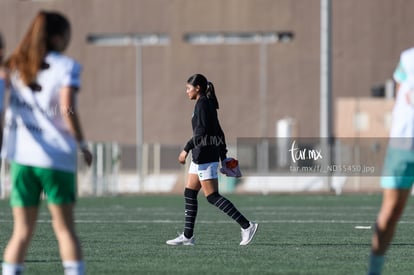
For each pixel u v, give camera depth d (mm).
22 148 26094
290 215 66625
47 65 25922
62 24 26219
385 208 27594
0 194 95750
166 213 69188
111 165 104438
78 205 81000
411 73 27484
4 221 60031
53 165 25969
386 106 196625
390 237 27703
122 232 51594
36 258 38250
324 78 105875
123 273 33781
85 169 102875
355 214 67750
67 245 26203
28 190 26422
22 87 26078
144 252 40938
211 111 42625
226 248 42656
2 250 42188
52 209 26328
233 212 43438
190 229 44125
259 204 81875
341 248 42750
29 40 26047
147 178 115062
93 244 44625
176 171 156250
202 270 34625
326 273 33812
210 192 43281
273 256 39344
